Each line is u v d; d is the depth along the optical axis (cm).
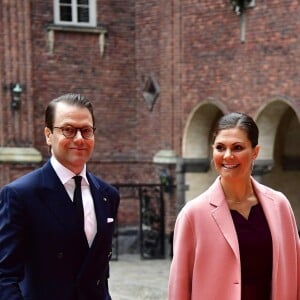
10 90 1620
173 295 384
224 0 1451
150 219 1666
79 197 373
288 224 389
